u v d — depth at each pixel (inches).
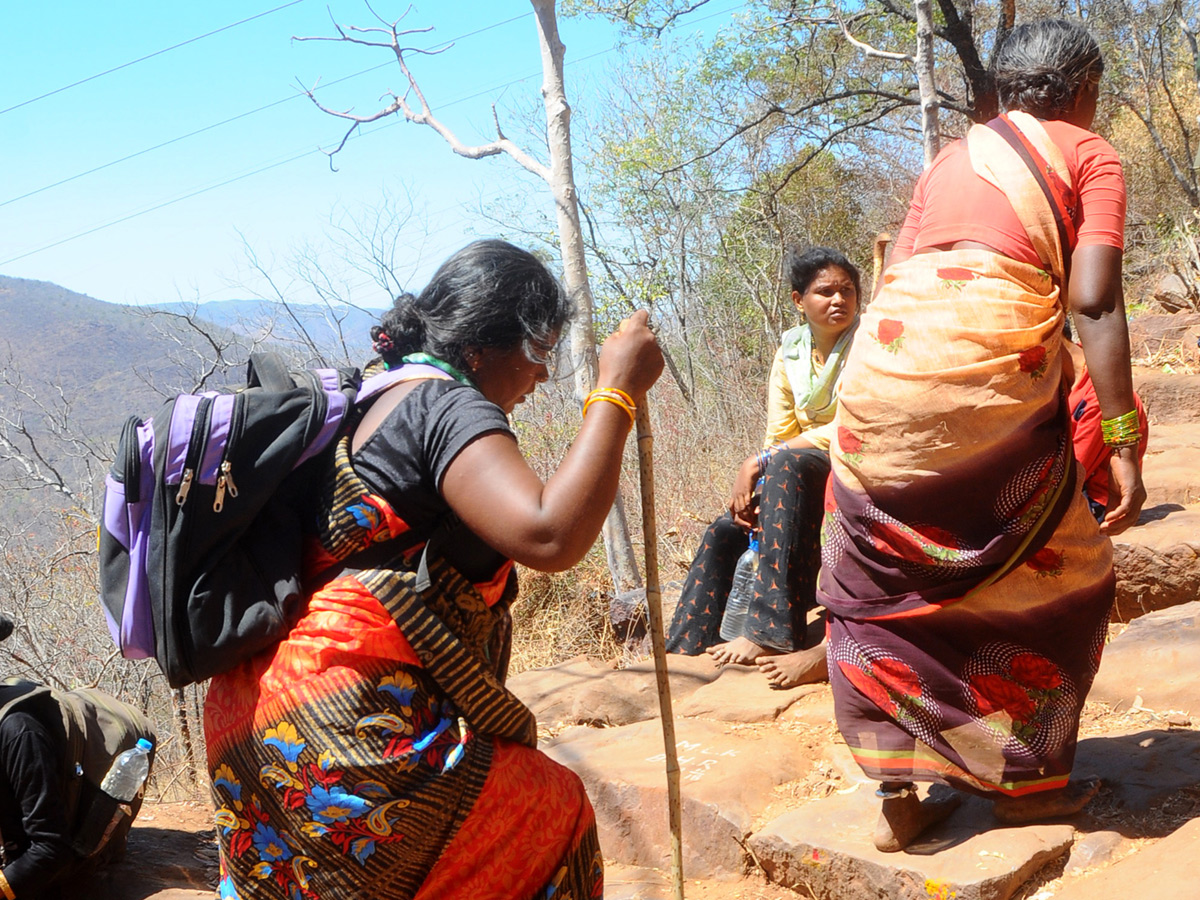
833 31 611.2
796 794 118.6
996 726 93.8
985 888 89.7
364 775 64.0
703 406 426.9
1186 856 85.8
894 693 95.9
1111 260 86.9
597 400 65.5
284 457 65.8
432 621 65.9
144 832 141.4
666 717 82.4
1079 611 93.1
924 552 92.4
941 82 675.4
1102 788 102.7
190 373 459.5
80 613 388.2
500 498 62.8
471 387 69.9
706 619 169.3
